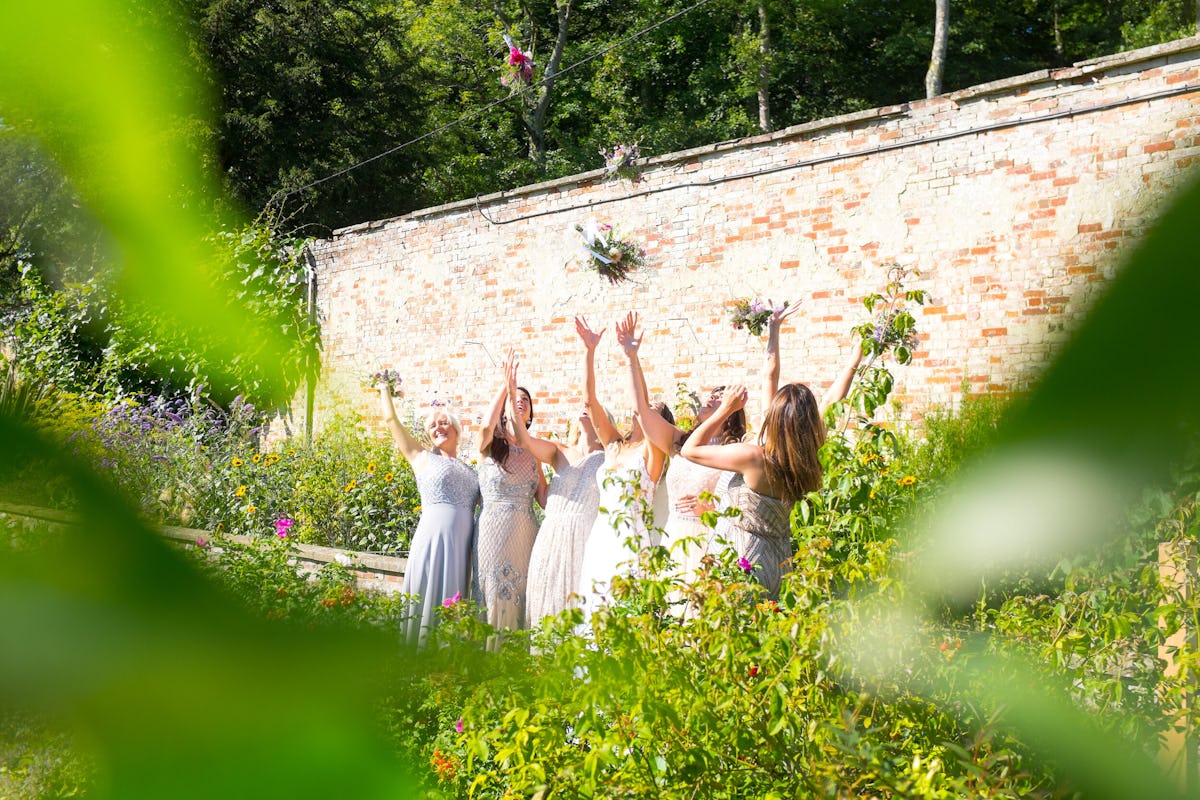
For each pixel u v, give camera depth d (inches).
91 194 15.8
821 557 90.6
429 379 392.5
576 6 889.5
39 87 14.8
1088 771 67.0
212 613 14.9
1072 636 86.3
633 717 80.3
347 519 278.7
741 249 307.0
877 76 832.9
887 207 277.9
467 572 193.3
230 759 14.3
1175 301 12.3
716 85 876.6
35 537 13.7
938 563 28.4
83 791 14.0
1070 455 13.4
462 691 88.0
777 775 83.0
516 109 863.7
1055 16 786.8
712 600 87.6
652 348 327.6
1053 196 249.4
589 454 180.9
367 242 412.2
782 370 296.8
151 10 15.8
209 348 18.8
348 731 14.9
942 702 84.6
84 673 13.9
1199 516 86.4
